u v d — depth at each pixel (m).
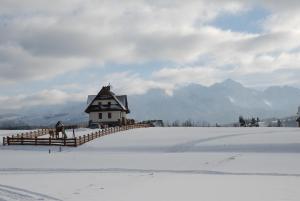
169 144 59.31
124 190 26.73
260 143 57.41
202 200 23.48
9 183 30.03
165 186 28.16
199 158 45.03
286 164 39.38
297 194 24.84
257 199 23.56
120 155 49.75
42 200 23.75
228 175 33.34
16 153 53.97
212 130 81.69
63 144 59.12
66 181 30.77
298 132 74.00
